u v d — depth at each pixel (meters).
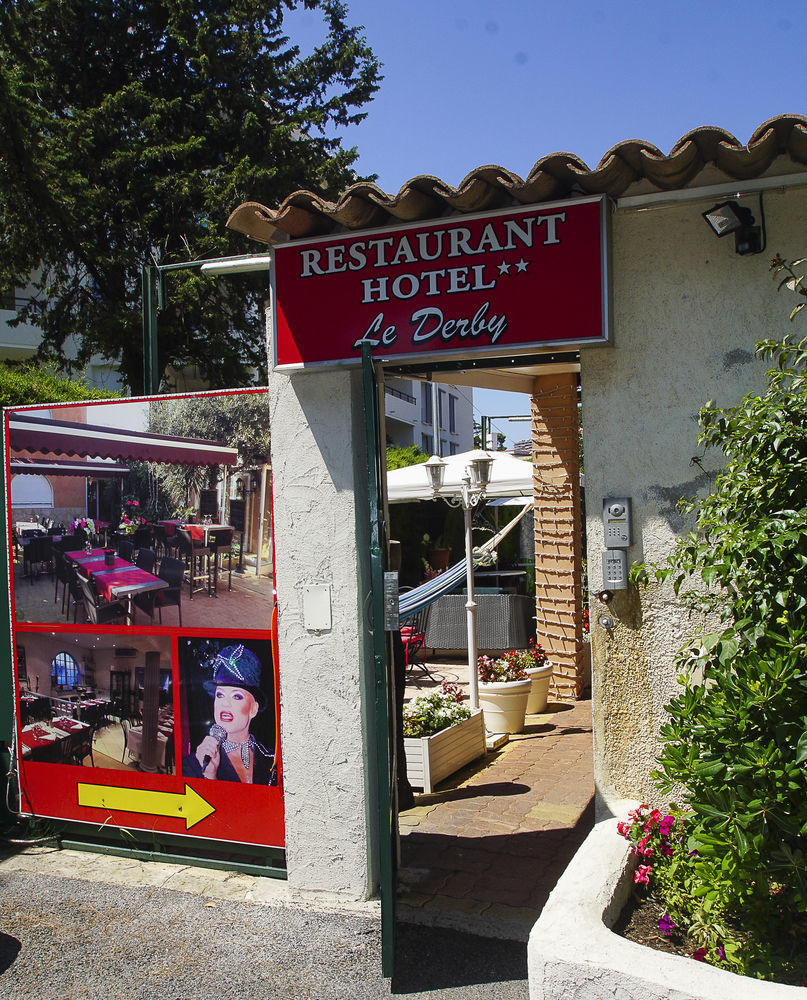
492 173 3.76
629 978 2.53
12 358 23.00
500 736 7.81
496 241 4.12
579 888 3.10
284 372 4.63
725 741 2.91
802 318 3.79
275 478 4.77
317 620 4.65
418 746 6.34
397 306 4.32
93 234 19.00
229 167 19.61
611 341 3.95
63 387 9.88
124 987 3.80
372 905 4.50
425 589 9.12
